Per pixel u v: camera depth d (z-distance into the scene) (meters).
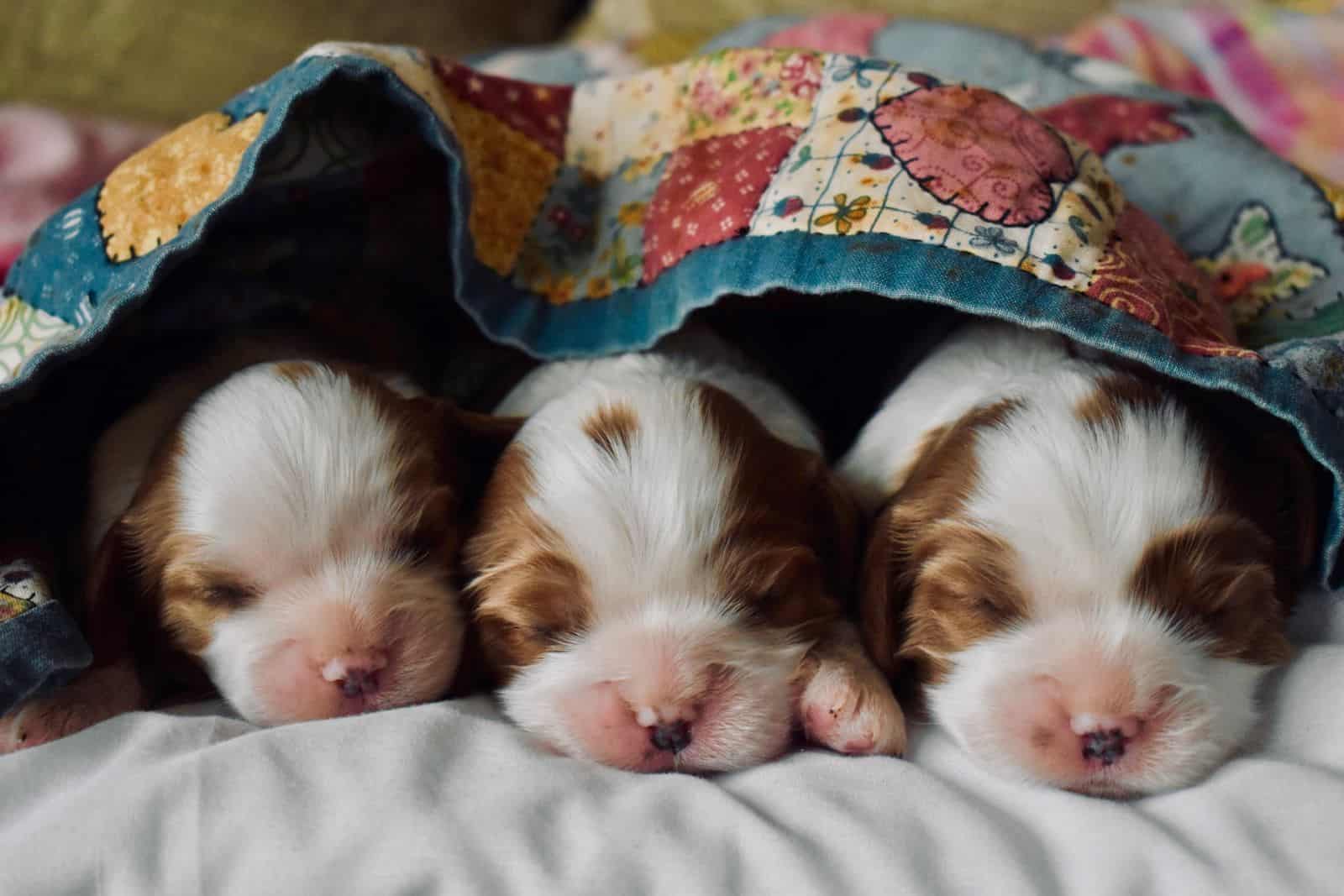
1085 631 0.30
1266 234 0.40
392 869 0.27
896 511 0.33
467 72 0.37
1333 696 0.30
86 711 0.32
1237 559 0.31
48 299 0.35
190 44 0.53
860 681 0.32
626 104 0.38
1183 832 0.28
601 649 0.31
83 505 0.35
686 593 0.32
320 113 0.35
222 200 0.33
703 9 0.61
